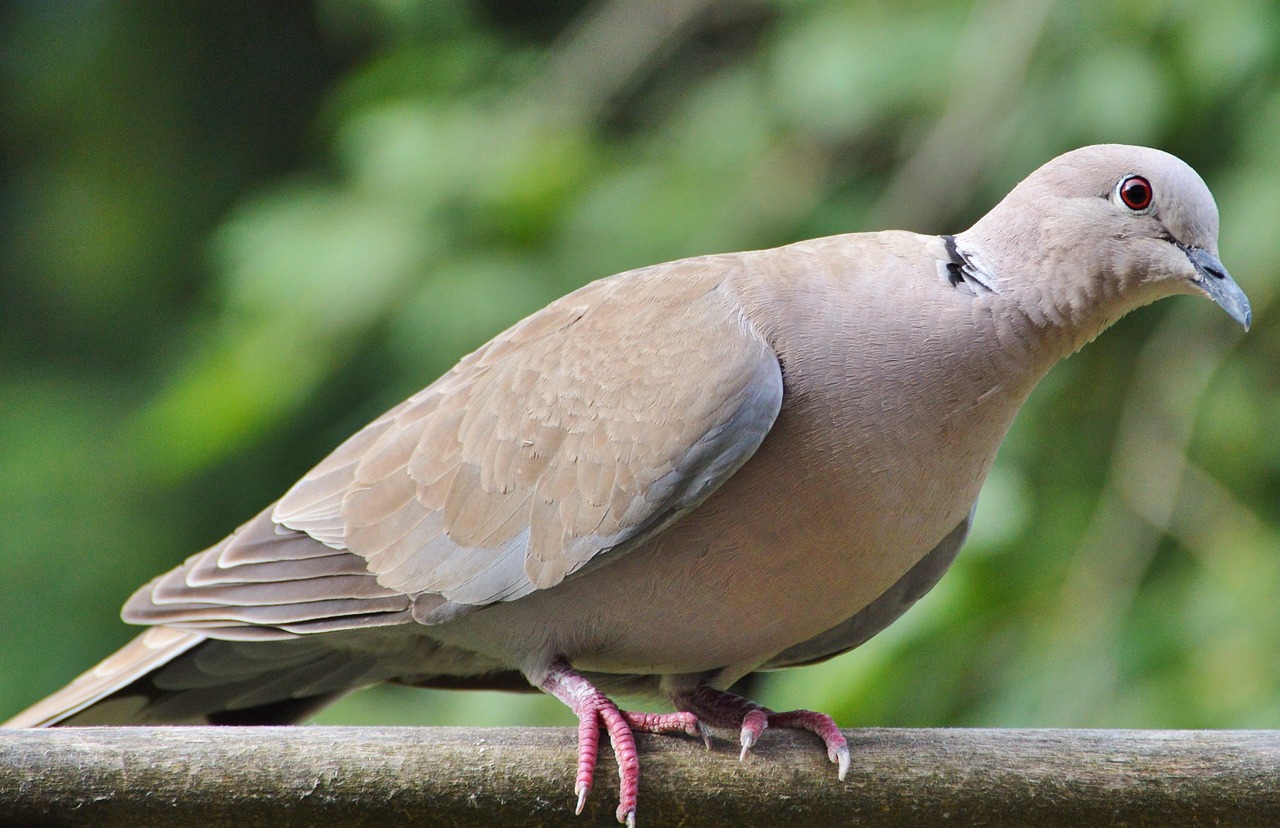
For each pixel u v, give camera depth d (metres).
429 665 7.60
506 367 7.08
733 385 6.42
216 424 11.94
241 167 15.75
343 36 15.85
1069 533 10.80
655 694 7.51
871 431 6.41
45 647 13.80
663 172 12.62
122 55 15.55
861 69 11.81
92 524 14.21
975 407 6.48
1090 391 11.43
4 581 13.98
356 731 6.26
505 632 6.88
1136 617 10.50
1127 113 10.84
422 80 12.99
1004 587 10.45
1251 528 10.63
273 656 7.52
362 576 7.06
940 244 6.76
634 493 6.50
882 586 6.78
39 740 6.11
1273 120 10.58
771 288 6.66
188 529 14.24
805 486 6.44
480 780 6.17
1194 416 10.80
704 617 6.71
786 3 12.70
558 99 12.98
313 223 12.33
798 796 6.21
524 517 6.75
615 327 6.85
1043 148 11.33
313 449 13.78
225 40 15.82
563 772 6.20
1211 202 6.70
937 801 6.17
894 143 12.47
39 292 15.99
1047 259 6.62
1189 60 10.82
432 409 7.30
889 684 9.82
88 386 15.21
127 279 15.62
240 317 12.52
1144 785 6.14
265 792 6.12
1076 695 10.04
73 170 15.77
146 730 6.21
